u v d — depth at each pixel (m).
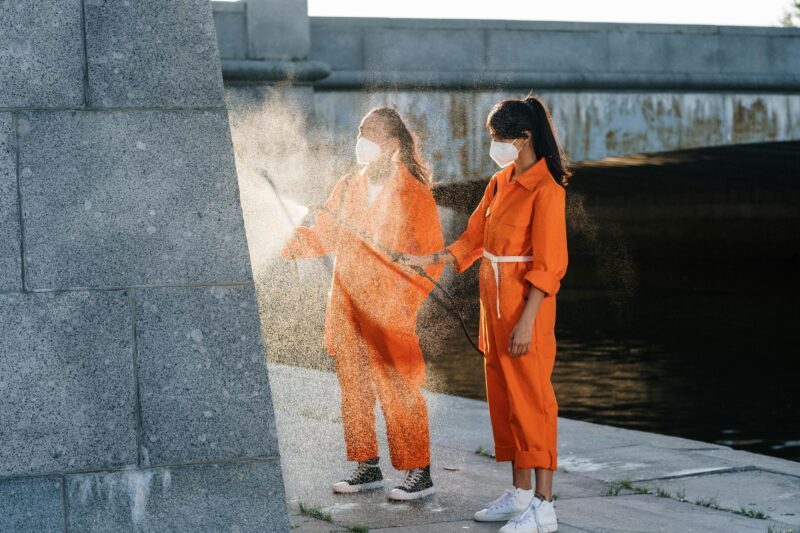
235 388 3.18
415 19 15.30
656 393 12.40
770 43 18.25
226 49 13.91
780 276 31.19
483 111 15.63
